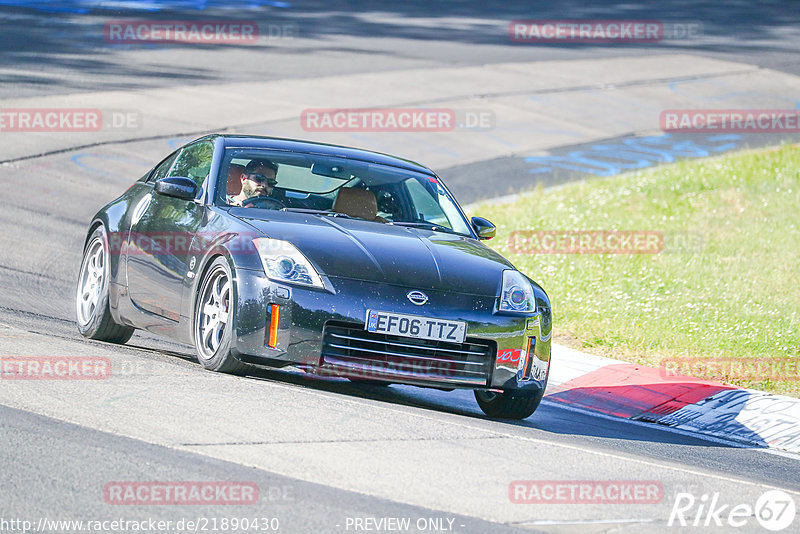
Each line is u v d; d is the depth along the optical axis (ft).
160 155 213.05
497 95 312.50
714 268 153.89
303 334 74.33
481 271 81.30
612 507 56.95
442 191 96.27
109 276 93.76
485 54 375.04
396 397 87.15
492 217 188.96
